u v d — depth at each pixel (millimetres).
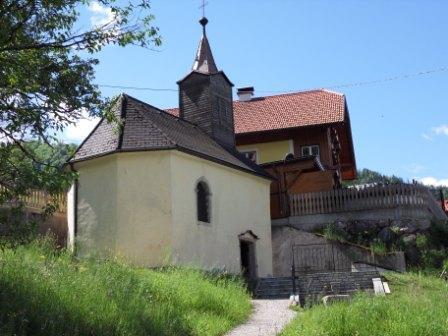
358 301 11797
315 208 29953
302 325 10898
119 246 20422
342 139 43469
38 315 8078
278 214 30625
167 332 9828
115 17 8953
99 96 9211
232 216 24359
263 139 37656
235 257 24016
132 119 22703
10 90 8469
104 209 21156
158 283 12906
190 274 15414
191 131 26156
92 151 21953
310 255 26766
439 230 27031
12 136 8570
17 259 10578
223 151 26547
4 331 7184
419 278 20234
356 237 27953
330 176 30859
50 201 9148
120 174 21062
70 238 22062
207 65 29359
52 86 8734
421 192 28484
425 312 10508
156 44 9234
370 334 9781
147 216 20656
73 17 8703
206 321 11695
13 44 8414
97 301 9609
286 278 20797
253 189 26625
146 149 21047
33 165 8406
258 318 13945
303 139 36969
